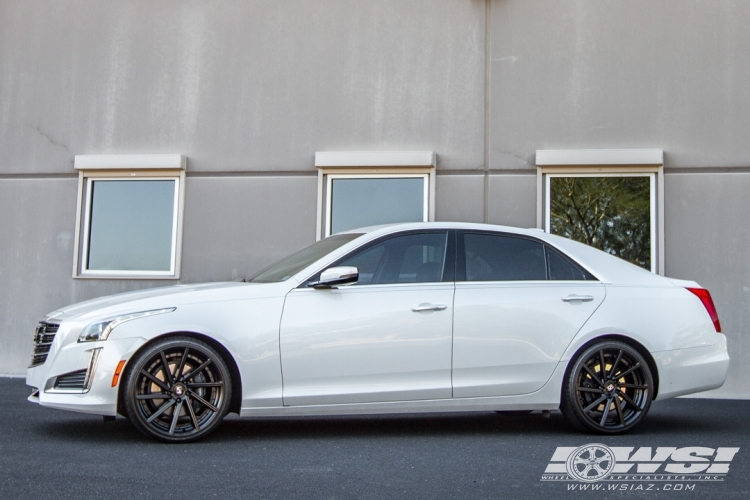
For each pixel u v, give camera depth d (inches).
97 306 224.5
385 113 378.0
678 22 366.6
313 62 383.6
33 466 187.8
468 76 375.2
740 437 239.3
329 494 167.5
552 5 373.4
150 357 214.7
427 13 379.6
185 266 382.9
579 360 238.1
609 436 240.2
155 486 171.0
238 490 169.3
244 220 382.0
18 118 398.6
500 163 370.0
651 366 245.1
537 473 189.6
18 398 306.5
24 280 390.9
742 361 350.9
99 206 394.0
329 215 377.4
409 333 229.6
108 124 393.1
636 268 254.4
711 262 357.7
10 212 395.2
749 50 362.3
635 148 363.3
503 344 234.4
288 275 236.4
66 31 398.9
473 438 236.1
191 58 390.6
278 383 222.5
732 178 359.6
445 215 372.2
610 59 368.8
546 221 367.6
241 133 384.5
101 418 263.6
